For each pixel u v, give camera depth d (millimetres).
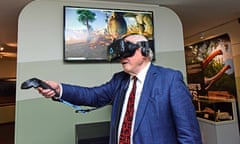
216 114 2906
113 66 2412
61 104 2199
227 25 3916
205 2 2807
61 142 2168
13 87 7242
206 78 4707
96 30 2357
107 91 1367
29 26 2182
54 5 2293
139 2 2598
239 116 3654
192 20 3668
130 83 1212
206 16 3443
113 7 2510
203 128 2990
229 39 3912
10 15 3045
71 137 2201
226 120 2867
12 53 6207
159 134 1028
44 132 2125
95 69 2346
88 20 2346
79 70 2289
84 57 2285
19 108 2072
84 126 2189
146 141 1017
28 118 2090
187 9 3055
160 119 1040
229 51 3945
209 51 4574
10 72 7375
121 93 1225
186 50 5469
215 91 4410
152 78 1124
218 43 4258
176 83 1069
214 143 2758
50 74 2189
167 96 1053
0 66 7234
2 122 6711
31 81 1101
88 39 2320
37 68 2154
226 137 2758
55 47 2238
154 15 2668
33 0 2461
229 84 3998
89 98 1318
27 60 2133
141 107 1067
